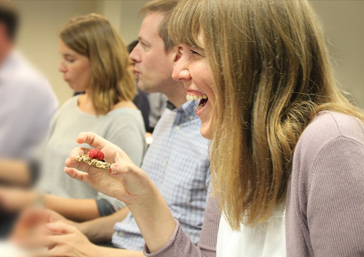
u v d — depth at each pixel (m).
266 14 0.72
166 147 1.47
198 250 1.00
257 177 0.75
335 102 0.74
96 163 0.84
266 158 0.73
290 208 0.70
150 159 1.53
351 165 0.62
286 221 0.71
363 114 0.74
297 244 0.68
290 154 0.72
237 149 0.75
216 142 0.81
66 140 1.61
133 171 0.86
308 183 0.65
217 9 0.75
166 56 1.50
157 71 1.53
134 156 1.68
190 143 1.36
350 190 0.61
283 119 0.73
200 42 0.79
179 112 1.45
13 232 0.25
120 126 1.68
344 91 0.89
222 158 0.78
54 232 1.22
